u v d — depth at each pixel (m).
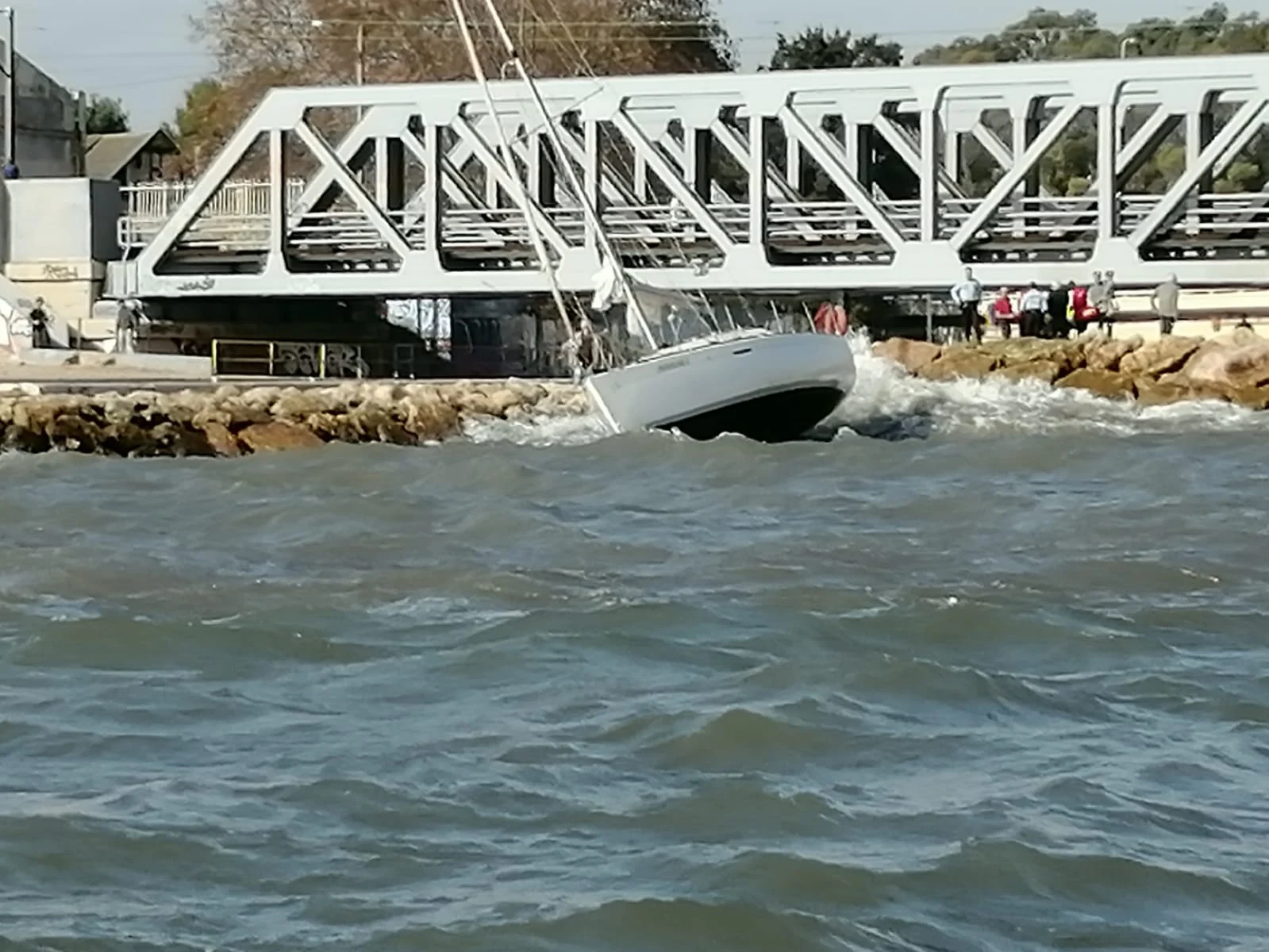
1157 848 14.34
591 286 52.88
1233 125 54.09
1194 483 35.22
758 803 15.18
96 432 45.44
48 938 12.80
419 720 18.03
